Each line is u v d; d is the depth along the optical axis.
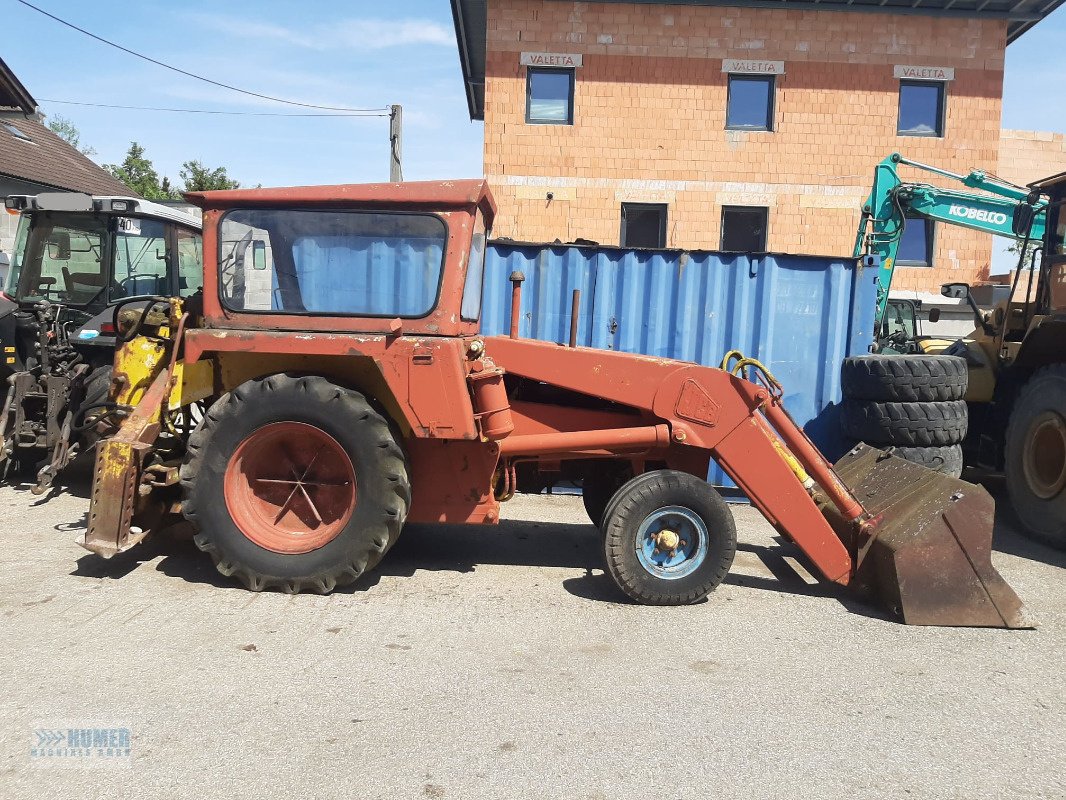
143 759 2.52
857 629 3.92
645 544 4.10
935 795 2.51
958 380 5.97
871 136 13.77
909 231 14.15
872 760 2.71
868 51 13.63
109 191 20.19
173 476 4.12
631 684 3.20
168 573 4.23
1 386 6.15
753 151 13.80
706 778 2.55
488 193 4.33
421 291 4.04
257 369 4.23
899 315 11.26
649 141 13.81
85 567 4.28
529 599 4.14
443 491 4.26
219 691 2.98
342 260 4.06
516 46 13.66
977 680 3.38
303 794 2.37
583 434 4.35
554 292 6.95
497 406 4.04
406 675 3.19
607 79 13.72
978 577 4.01
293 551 3.96
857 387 6.16
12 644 3.31
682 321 6.90
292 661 3.26
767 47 13.64
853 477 5.05
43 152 18.53
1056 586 4.82
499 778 2.50
